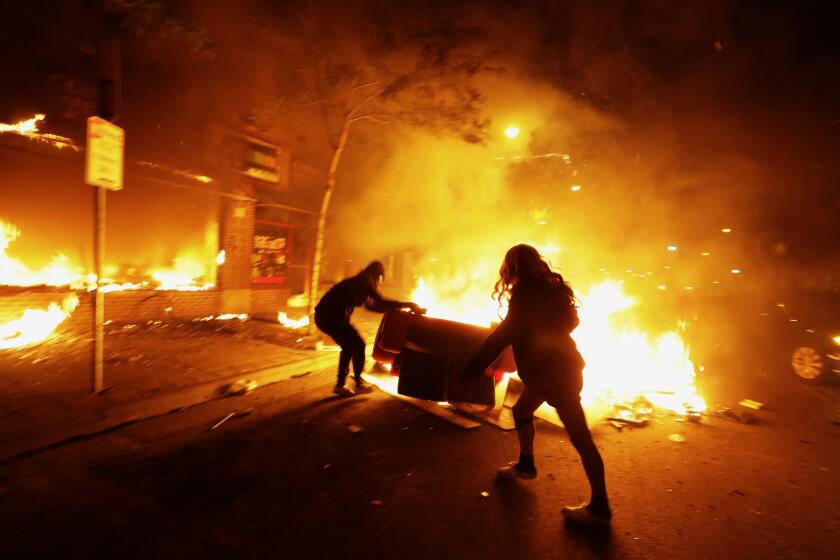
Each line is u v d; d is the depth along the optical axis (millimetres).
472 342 5285
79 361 5781
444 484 3656
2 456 3566
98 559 2582
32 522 2879
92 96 7730
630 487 3758
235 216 9688
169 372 5723
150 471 3609
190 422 4645
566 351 3307
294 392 5762
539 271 3443
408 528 3039
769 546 3029
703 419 5469
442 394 5219
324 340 8344
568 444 4547
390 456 4113
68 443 3980
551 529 3111
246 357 6754
